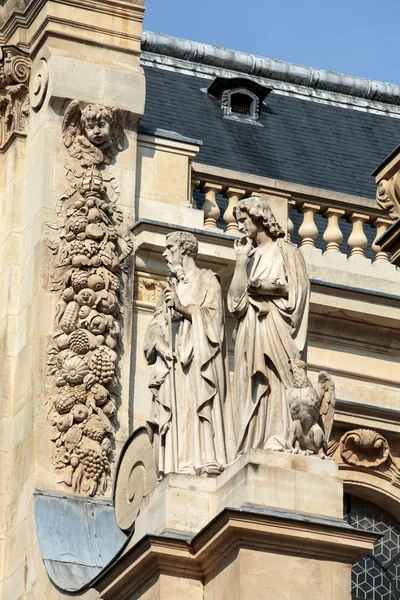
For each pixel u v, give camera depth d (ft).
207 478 126.72
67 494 149.28
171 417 130.00
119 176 158.51
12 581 149.48
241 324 129.39
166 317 133.39
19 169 160.56
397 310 161.48
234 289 129.18
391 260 119.03
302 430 125.08
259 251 130.11
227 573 121.60
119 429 151.94
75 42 160.25
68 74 158.71
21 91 161.27
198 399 129.59
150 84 189.37
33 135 159.94
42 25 160.35
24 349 154.61
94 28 160.97
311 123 194.90
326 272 162.20
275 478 123.24
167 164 160.97
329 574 121.70
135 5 162.40
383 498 159.02
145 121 183.32
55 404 151.43
